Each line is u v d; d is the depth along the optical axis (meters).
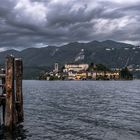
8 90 26.86
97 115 41.03
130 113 43.28
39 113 43.12
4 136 26.55
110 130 29.64
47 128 30.91
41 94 91.19
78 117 39.03
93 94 91.44
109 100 67.75
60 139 25.73
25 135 27.28
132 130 29.55
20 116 30.62
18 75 29.98
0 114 41.28
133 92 102.81
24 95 85.69
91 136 26.89
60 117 39.06
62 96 81.75
